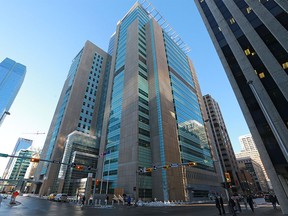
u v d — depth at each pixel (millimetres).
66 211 20656
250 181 126875
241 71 27188
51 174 70500
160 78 66000
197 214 18969
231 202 17766
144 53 76250
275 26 24781
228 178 19469
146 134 56406
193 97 88000
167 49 84750
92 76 107125
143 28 86000
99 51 119562
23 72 189000
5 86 167500
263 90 23531
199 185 58344
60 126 83562
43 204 30578
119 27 100250
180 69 88562
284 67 22531
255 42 26438
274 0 26094
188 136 67625
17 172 154250
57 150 76188
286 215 16766
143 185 46781
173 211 22531
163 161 49719
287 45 22625
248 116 24000
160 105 59188
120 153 54875
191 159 62094
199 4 40156
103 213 19625
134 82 64062
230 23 31359
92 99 100875
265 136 21812
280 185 19375
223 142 119375
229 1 33031
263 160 21250
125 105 63125
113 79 81250
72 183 63219
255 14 28109
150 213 20062
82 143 76188
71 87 96750
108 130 67812
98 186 56219
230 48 29922
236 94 26297
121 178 49750
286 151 12133
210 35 34281
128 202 34250
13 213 17047
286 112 21000
